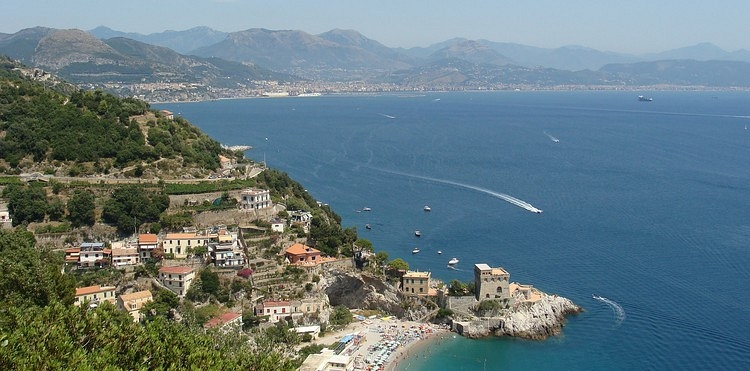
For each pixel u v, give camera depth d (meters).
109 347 114.38
